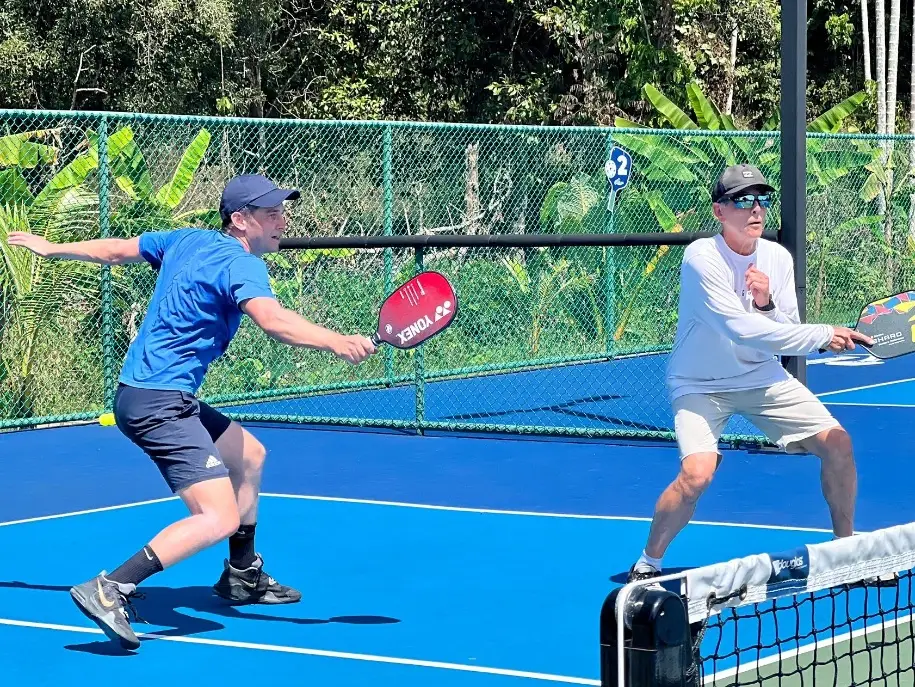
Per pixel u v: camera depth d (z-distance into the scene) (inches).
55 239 491.5
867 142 747.4
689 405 220.4
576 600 237.6
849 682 180.1
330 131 622.5
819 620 212.7
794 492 336.2
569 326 611.5
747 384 220.2
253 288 206.7
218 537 206.7
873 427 446.3
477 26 1031.0
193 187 582.2
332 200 628.1
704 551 273.7
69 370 502.3
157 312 212.2
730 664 189.0
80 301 501.0
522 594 242.4
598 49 964.0
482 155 669.3
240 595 238.7
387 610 233.5
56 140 593.6
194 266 211.8
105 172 468.8
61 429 474.0
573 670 197.3
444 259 576.7
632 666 92.4
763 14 1021.2
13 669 203.6
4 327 486.9
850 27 1117.7
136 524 316.2
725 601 112.0
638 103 961.5
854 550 126.8
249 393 508.1
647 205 643.5
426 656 206.1
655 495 340.2
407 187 656.4
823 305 705.0
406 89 1043.9
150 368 208.8
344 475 375.2
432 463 393.4
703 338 219.0
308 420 471.8
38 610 238.8
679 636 93.2
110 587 200.5
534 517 313.1
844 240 713.6
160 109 933.8
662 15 964.0
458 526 303.6
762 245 220.4
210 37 949.2
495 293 589.0
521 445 423.8
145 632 222.4
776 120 929.5
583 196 623.8
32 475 386.9
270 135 610.2
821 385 565.3
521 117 997.2
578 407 509.7
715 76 1033.5
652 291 631.8
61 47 920.3
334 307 542.9
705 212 683.4
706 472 217.0
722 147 687.7
